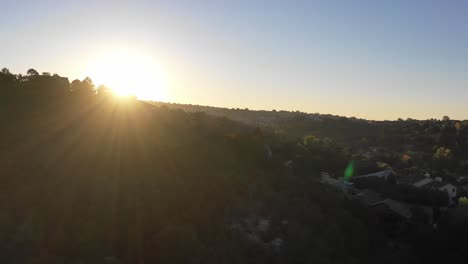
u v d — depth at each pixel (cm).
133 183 2841
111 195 2608
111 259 2152
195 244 2453
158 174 3122
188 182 3184
